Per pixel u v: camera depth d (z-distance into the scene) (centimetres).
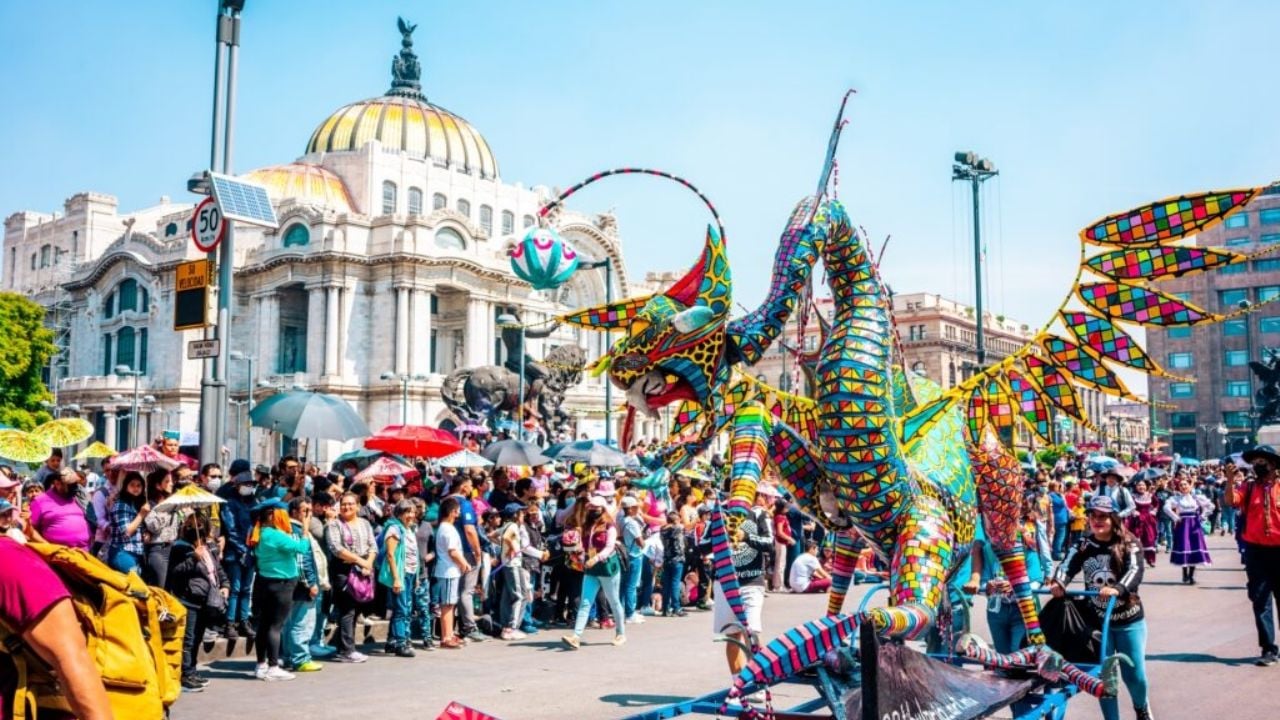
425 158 9306
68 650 302
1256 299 8219
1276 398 4684
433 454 1923
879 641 456
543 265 1077
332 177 8719
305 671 1160
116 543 1063
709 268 561
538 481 2050
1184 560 2017
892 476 570
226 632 1272
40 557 320
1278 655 1130
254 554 1127
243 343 7881
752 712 480
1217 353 8519
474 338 7794
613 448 2239
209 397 1541
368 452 2058
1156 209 660
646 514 1678
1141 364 665
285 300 7981
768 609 1688
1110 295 680
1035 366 705
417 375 7369
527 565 1464
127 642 358
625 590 1595
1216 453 8438
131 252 8400
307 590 1154
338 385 7275
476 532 1418
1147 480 2569
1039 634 711
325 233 7469
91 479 1952
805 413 663
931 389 737
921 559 562
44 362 6016
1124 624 767
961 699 514
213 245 1557
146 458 1226
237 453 7606
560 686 1074
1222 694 974
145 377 8138
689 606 1800
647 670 1169
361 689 1060
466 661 1236
